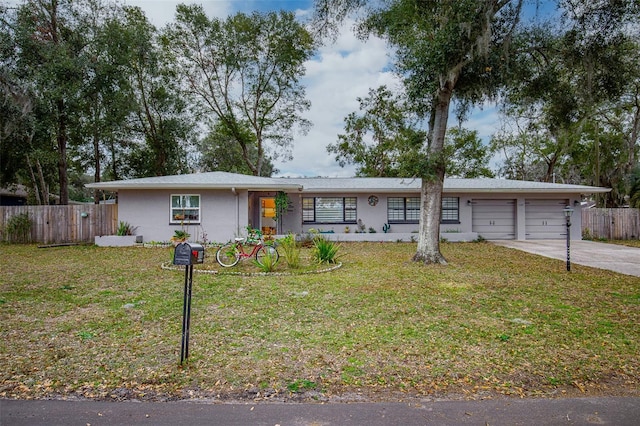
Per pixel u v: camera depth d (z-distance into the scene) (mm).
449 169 30984
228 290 7383
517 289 7578
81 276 8766
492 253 13398
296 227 18031
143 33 21969
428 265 10594
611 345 4520
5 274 9016
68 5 20094
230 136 29234
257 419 2914
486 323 5355
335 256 12258
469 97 10758
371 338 4715
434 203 11023
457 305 6324
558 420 2910
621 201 24875
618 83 9719
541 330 5051
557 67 10516
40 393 3320
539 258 12219
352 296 6914
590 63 9398
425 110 10727
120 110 21531
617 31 9055
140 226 15828
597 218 19203
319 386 3473
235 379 3596
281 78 26406
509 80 10078
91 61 19875
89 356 4113
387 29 11062
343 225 18297
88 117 21375
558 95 10617
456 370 3824
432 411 3045
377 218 18375
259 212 18375
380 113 31203
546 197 18609
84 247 14719
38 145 19531
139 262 11000
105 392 3348
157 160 26125
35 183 23594
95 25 20703
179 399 3236
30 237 16594
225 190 15922
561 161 30141
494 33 9727
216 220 15883
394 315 5727
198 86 25625
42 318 5477
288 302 6477
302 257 12125
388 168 31719
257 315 5688
